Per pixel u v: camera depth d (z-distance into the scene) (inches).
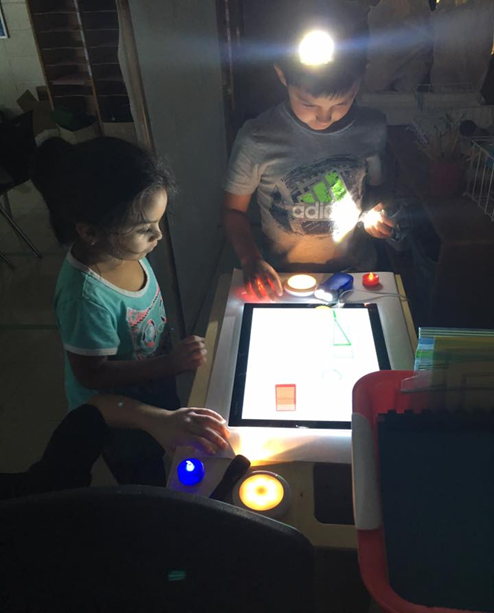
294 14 46.9
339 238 57.4
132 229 34.4
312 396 37.5
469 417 24.4
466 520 22.6
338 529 29.4
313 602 21.8
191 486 32.1
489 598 21.1
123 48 51.9
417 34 90.4
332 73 42.4
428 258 69.4
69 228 36.4
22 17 162.1
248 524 18.4
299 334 43.2
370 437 25.6
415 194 77.2
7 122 115.8
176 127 71.7
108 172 33.4
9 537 16.4
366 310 45.3
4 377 85.5
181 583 18.3
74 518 16.6
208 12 94.0
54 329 95.3
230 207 57.8
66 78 170.1
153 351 44.7
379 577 20.8
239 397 37.6
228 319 45.2
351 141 53.3
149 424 35.7
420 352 27.5
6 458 71.4
